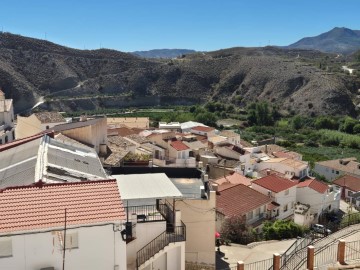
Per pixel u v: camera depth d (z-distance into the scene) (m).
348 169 87.81
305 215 51.75
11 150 30.66
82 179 23.48
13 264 16.75
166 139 68.62
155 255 21.34
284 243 33.75
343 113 153.25
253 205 46.03
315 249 24.47
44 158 25.69
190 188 28.61
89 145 40.94
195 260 26.05
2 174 24.56
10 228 16.52
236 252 30.67
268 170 69.06
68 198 18.50
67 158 27.66
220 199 45.00
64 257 16.91
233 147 76.31
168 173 31.47
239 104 174.25
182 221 25.03
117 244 18.09
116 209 18.33
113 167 31.70
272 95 171.88
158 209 23.64
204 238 26.00
